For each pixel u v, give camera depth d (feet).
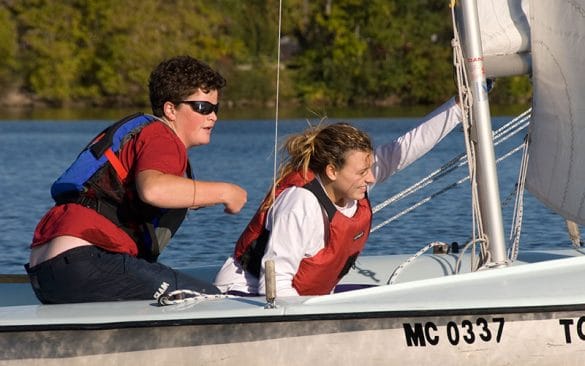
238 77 408.46
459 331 34.53
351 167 36.35
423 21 425.28
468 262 44.50
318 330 34.22
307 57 422.82
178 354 34.17
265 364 34.30
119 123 36.81
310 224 36.24
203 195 34.94
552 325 34.68
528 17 39.96
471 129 38.68
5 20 404.36
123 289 36.45
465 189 94.27
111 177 36.35
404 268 44.19
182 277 37.14
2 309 35.17
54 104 410.72
